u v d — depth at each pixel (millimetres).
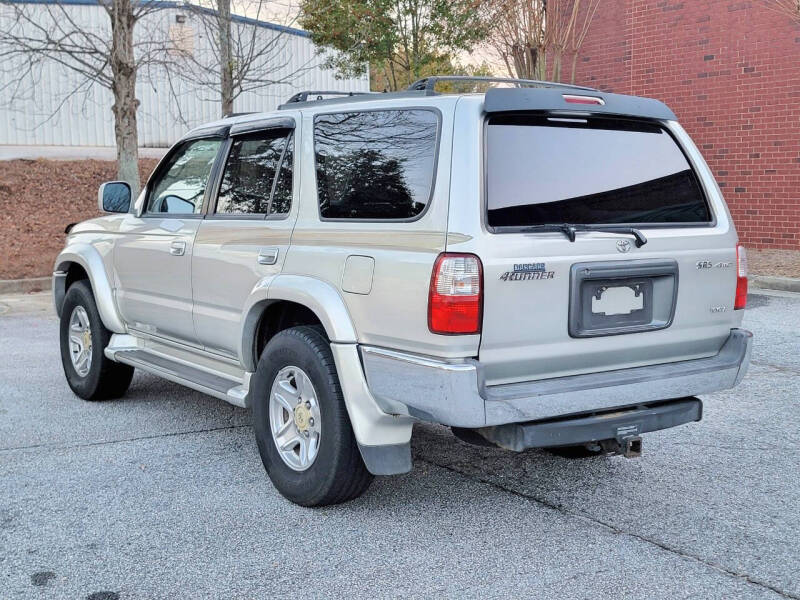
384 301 3822
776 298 10914
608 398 3842
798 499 4406
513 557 3729
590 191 3961
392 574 3568
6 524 4098
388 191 3965
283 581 3508
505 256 3598
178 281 5336
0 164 19188
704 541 3891
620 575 3547
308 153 4488
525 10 14938
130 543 3883
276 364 4383
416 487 4609
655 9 15180
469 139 3674
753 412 6020
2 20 19578
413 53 16625
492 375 3674
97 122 21422
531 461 5043
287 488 4328
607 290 3920
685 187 4328
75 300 6441
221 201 5137
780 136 13758
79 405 6367
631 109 4148
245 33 18234
